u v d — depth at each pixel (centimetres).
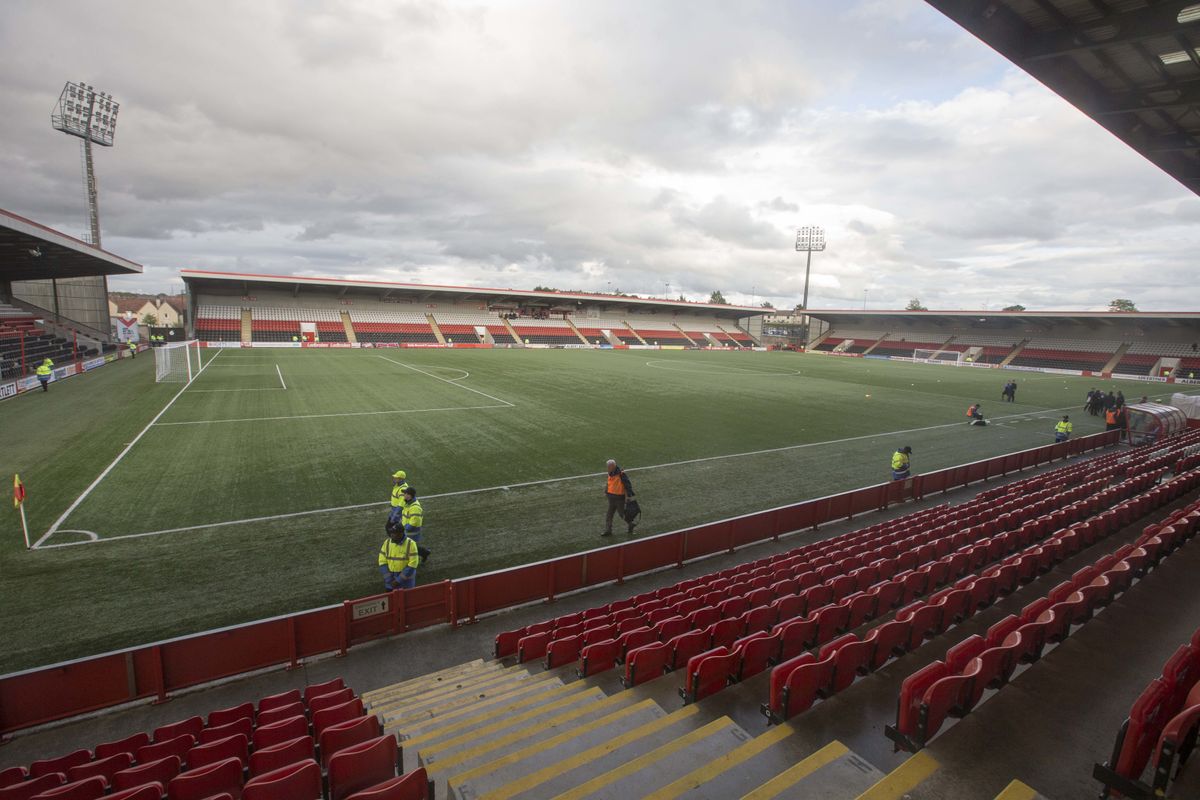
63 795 413
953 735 440
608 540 1242
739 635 715
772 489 1628
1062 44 930
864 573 869
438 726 586
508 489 1552
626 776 416
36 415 2272
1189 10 824
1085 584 713
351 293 7262
